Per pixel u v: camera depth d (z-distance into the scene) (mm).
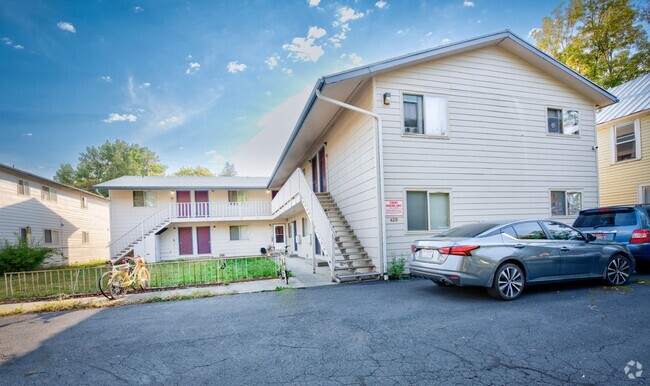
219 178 27047
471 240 5715
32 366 3654
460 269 5570
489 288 5734
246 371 3314
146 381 3191
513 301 5633
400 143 9383
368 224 9648
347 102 11016
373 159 9273
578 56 25109
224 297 7086
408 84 9586
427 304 5676
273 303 6305
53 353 4051
